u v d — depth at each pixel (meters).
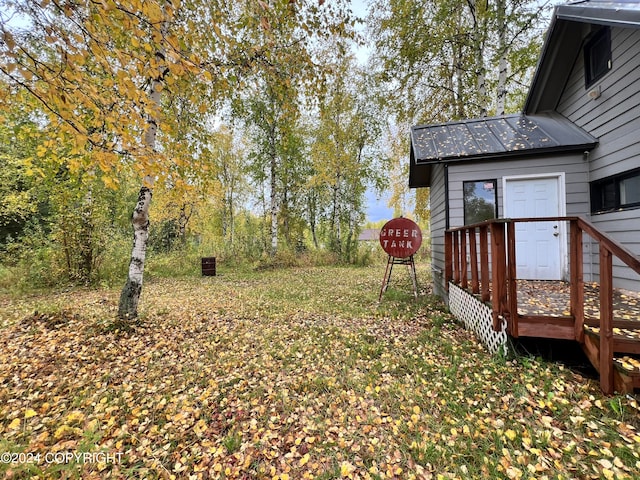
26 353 3.53
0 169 8.45
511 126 5.96
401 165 13.06
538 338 3.13
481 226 3.71
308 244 18.91
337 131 13.64
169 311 5.51
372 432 2.21
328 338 4.18
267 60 4.36
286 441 2.16
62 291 7.49
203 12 3.62
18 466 1.75
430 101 9.18
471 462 1.87
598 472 1.70
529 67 8.12
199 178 5.68
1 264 8.27
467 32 7.52
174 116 4.96
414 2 7.39
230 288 8.32
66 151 4.79
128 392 2.77
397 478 1.80
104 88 2.60
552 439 1.98
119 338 4.06
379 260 15.45
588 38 4.86
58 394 2.75
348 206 17.59
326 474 1.85
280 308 5.87
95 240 8.42
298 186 17.25
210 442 2.15
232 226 18.02
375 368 3.21
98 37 2.22
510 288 3.00
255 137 14.33
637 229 3.98
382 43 8.29
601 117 4.66
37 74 2.13
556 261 5.23
